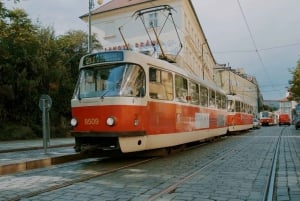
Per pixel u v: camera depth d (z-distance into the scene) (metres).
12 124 26.56
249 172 8.98
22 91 26.89
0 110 26.00
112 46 37.59
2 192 6.81
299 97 43.34
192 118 15.03
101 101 10.34
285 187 7.03
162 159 11.98
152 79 11.46
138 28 36.28
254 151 14.38
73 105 10.91
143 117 10.75
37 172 9.25
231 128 26.73
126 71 10.57
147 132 10.89
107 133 10.07
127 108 10.24
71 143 19.38
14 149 15.51
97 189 6.96
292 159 11.52
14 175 8.81
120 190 6.87
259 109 97.00
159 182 7.70
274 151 14.25
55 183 7.64
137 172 9.09
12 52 26.45
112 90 10.40
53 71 28.33
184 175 8.58
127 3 37.94
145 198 6.19
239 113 29.95
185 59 34.84
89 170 9.45
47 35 30.20
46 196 6.39
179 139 13.31
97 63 10.98
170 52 34.16
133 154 12.92
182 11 34.12
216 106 20.00
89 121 10.48
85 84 10.98
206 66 52.22
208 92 18.17
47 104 12.72
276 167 9.80
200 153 13.88
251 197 6.29
